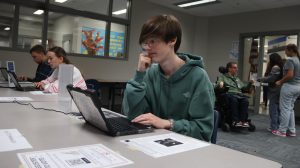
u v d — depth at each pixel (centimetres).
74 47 574
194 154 78
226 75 458
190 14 760
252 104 665
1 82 325
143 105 131
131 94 127
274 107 415
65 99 141
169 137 96
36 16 516
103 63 612
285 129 396
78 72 207
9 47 484
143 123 110
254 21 671
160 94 132
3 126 101
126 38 650
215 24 760
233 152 81
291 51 396
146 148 81
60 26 550
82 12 561
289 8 609
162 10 698
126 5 641
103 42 617
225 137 377
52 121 115
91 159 69
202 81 122
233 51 714
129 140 89
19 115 125
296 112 580
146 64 127
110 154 73
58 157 69
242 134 402
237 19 706
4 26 485
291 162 276
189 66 125
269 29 642
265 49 671
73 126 107
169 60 123
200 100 119
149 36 113
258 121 531
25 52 502
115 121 110
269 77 420
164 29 112
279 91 407
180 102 126
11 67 327
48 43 534
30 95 210
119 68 640
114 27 628
